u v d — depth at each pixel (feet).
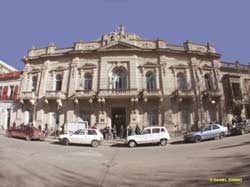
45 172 31.53
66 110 104.32
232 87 114.73
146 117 101.71
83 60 111.14
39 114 106.01
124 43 109.19
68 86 107.96
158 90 101.50
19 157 42.73
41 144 69.51
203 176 28.37
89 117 103.09
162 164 38.01
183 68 110.22
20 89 113.80
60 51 115.85
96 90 105.19
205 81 112.98
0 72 132.98
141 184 26.18
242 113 112.68
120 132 101.19
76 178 29.01
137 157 47.52
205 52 114.42
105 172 32.65
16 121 108.47
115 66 108.06
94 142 71.31
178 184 25.68
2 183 25.50
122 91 101.04
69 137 71.00
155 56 110.52
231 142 63.00
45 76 111.45
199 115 103.76
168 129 98.84
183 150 55.72
